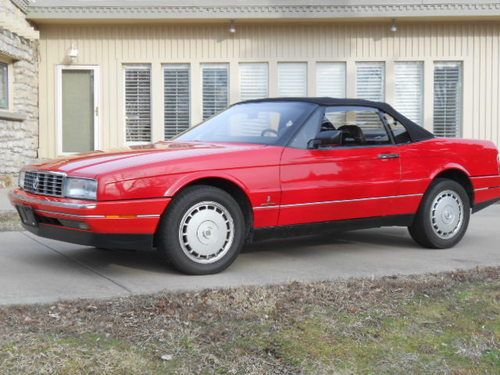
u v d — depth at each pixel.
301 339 3.46
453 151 6.42
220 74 14.55
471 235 7.37
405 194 6.06
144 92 14.59
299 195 5.38
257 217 5.24
